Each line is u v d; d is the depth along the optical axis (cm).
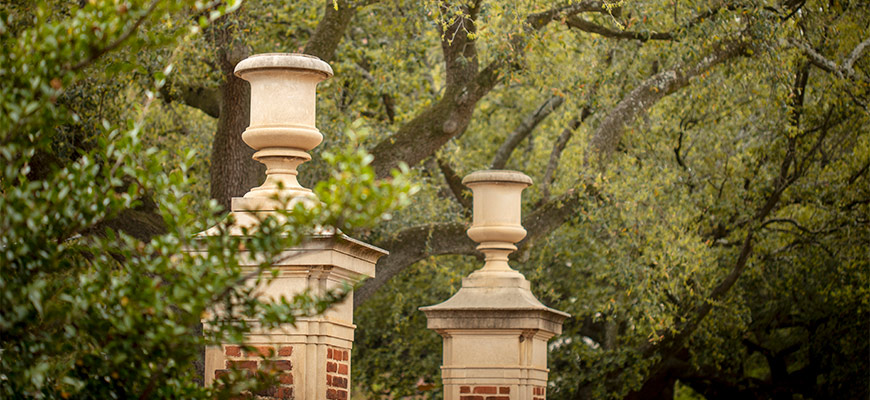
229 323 346
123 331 320
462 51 1159
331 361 532
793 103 1420
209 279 330
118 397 347
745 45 1295
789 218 1645
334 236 335
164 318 328
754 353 2008
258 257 500
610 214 1288
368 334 1694
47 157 788
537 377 796
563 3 1193
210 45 1070
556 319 823
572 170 1479
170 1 325
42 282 318
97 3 323
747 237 1512
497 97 1903
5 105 317
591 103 1327
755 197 1566
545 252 1669
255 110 538
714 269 1538
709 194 1583
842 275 1611
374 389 1712
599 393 1563
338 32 1182
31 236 321
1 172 327
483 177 816
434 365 1669
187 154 343
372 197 314
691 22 1221
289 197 333
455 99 1159
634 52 1414
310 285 515
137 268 332
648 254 1298
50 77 322
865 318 1670
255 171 1123
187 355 333
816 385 1784
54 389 330
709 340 1647
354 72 1439
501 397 779
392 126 1416
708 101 1431
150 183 340
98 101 1010
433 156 1491
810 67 1486
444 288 1642
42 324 330
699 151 1585
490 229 813
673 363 1759
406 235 1213
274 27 1367
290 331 525
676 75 1290
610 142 1255
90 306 325
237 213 512
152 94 348
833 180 1570
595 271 1583
